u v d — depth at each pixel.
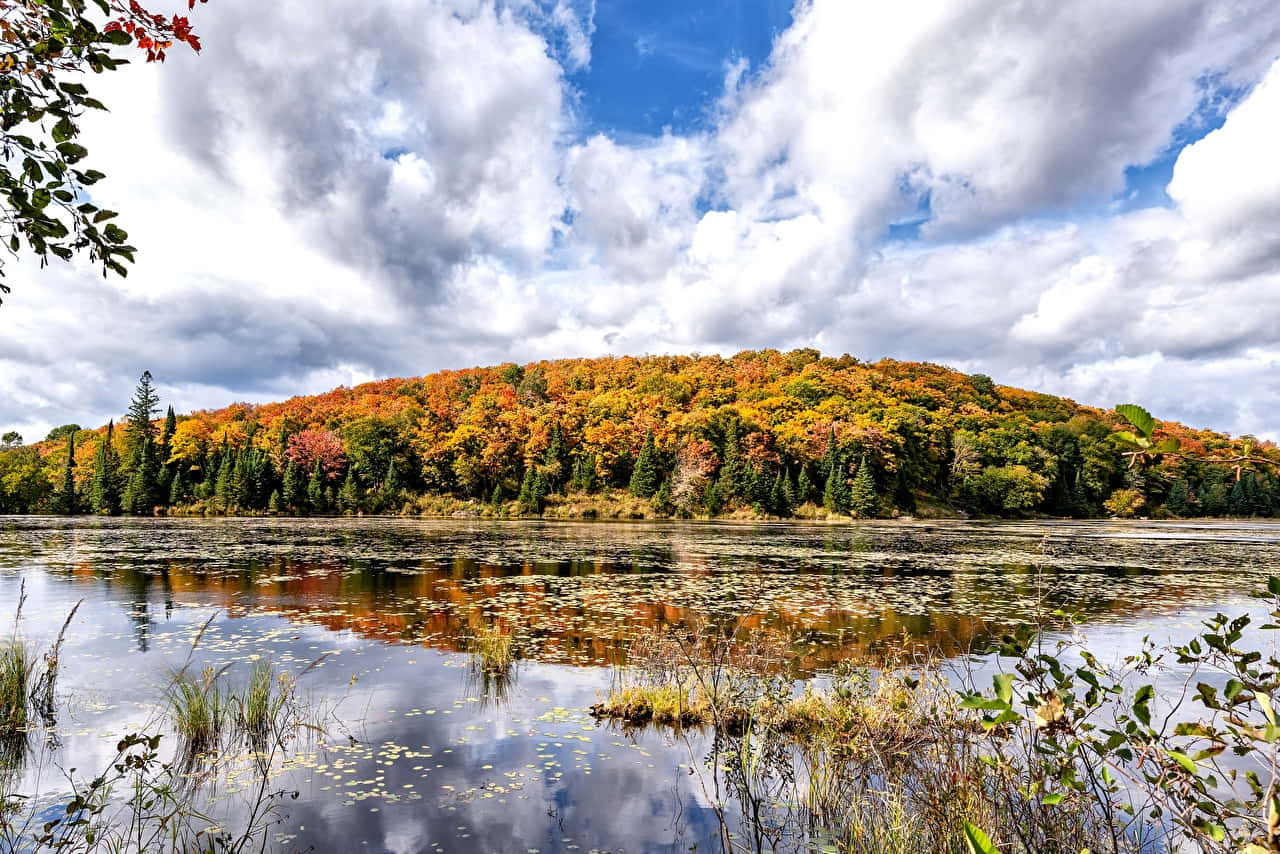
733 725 7.14
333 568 19.95
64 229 2.41
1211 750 2.63
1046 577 19.31
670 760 6.35
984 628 12.17
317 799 5.52
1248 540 36.47
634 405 80.31
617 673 9.20
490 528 42.12
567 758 6.38
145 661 9.42
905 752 5.19
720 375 101.00
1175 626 12.36
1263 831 2.71
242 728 6.96
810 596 15.60
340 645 10.62
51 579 17.12
